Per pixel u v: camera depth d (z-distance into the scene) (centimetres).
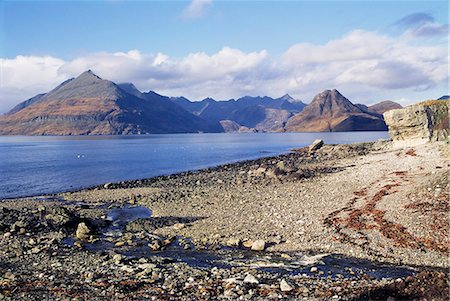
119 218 3597
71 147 17925
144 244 2717
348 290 1762
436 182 3428
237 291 1752
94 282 1891
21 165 9162
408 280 1855
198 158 10850
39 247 2619
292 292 1744
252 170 6606
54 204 4303
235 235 2828
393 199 3244
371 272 2036
